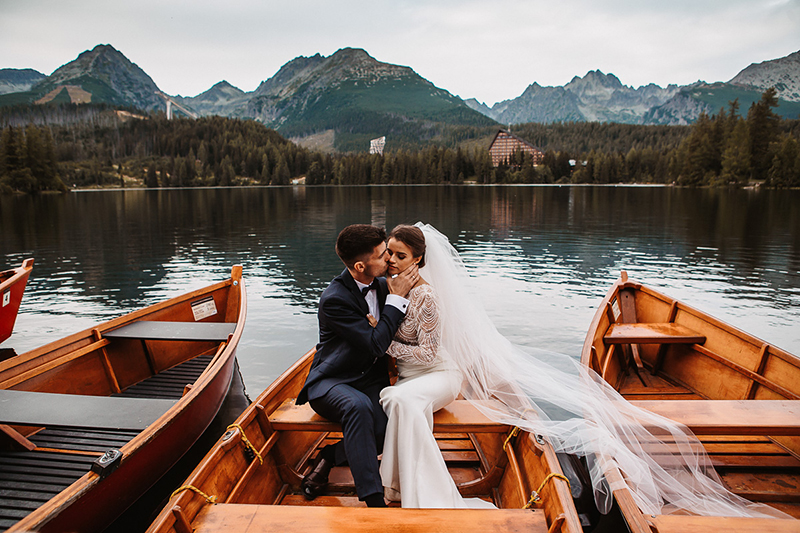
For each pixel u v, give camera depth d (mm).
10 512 2824
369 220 27344
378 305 2738
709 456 3193
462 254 15438
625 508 2074
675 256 14828
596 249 16297
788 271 12523
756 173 75312
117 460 2598
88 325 8312
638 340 4422
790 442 3275
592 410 2709
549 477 2043
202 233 21531
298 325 8234
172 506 1803
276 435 2668
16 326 8211
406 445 2299
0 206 41188
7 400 3355
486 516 1908
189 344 5855
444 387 2559
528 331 7762
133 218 29328
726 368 4246
